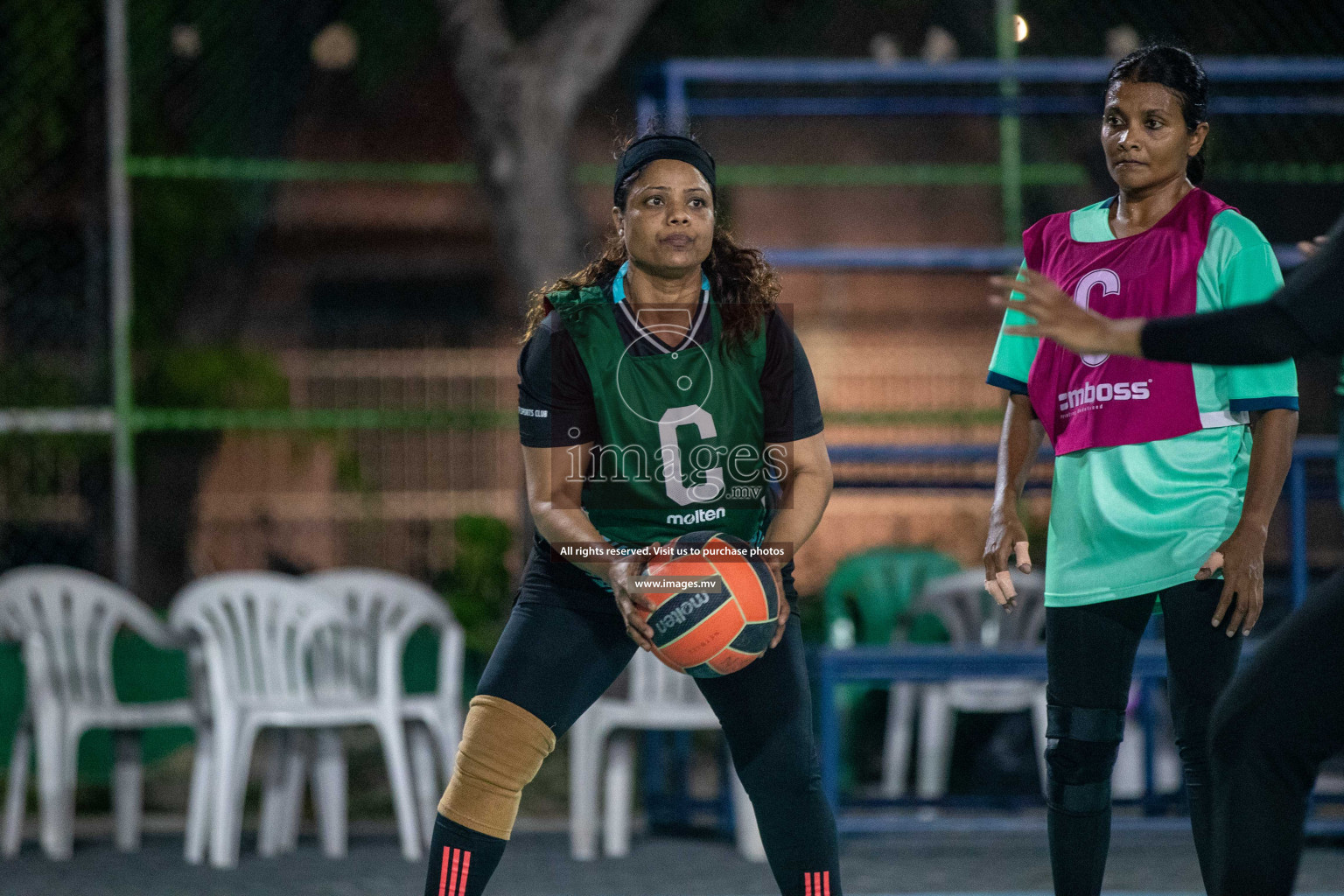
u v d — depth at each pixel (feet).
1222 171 61.05
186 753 59.57
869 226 92.68
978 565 71.05
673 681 47.44
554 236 68.33
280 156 76.84
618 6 69.56
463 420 59.88
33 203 68.18
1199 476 25.59
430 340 78.64
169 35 68.33
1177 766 54.19
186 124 70.54
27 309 66.44
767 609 24.25
